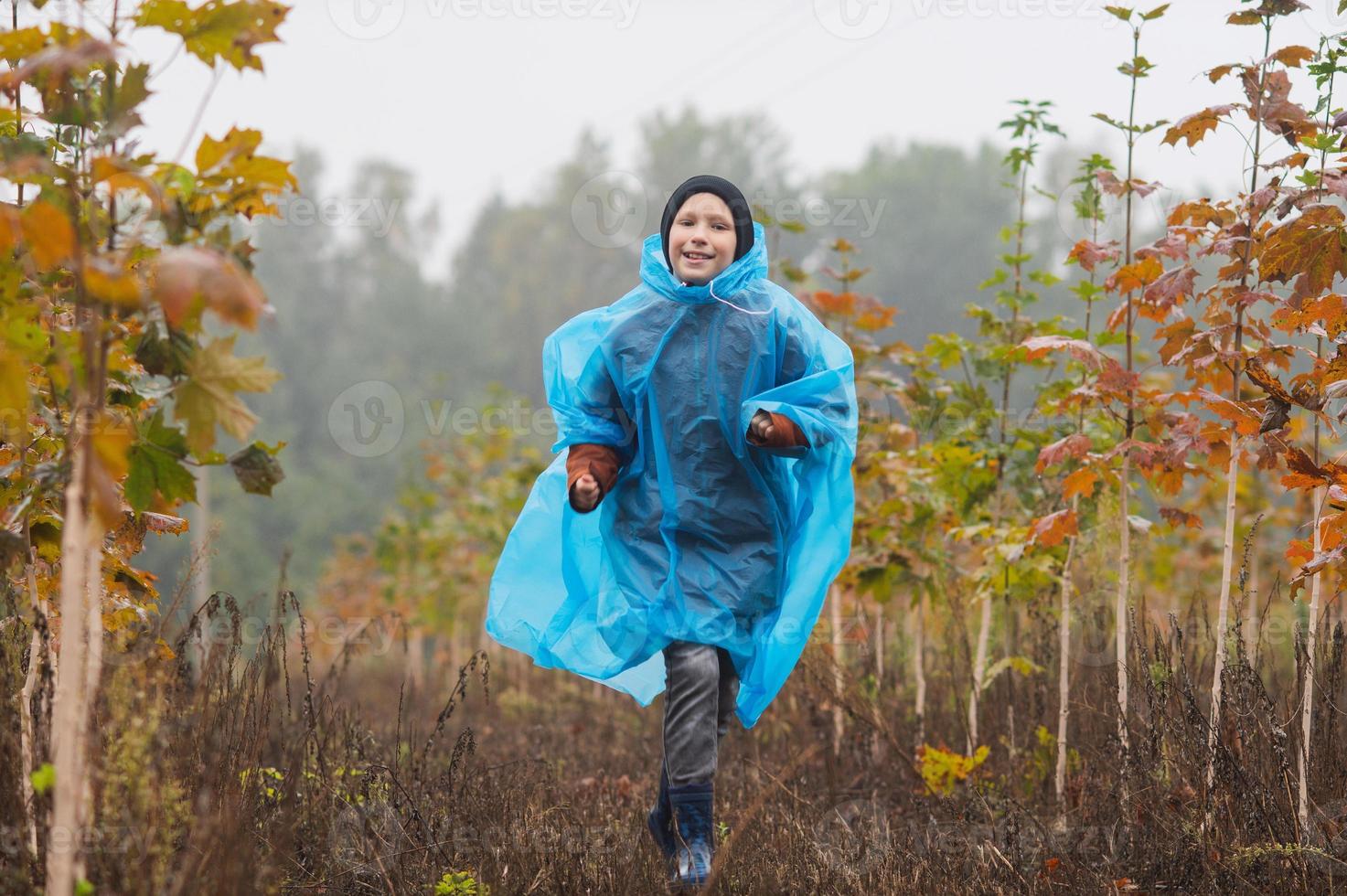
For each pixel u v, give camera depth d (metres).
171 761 3.69
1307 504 9.90
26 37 3.12
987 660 7.02
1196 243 5.03
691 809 4.16
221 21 3.05
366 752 5.69
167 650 4.18
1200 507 10.78
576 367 4.59
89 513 2.83
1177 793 4.73
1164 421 5.34
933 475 6.94
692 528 4.35
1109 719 5.39
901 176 54.41
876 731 6.45
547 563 4.75
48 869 3.02
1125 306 5.44
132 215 3.28
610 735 8.42
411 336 57.47
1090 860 4.65
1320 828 4.30
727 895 4.06
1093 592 6.17
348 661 6.38
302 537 42.72
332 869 4.21
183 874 3.19
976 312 6.93
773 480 4.45
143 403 3.59
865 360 7.69
